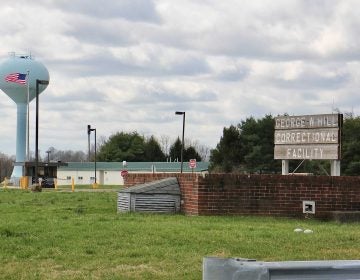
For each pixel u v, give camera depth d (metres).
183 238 11.45
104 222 14.03
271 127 76.25
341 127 21.22
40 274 8.43
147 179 19.91
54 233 11.93
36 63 75.75
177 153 109.25
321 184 17.28
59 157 144.88
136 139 112.75
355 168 59.22
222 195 16.69
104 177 94.00
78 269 8.80
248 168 76.06
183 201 17.50
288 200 17.08
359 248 10.90
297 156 22.62
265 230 12.96
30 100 77.12
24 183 49.78
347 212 16.69
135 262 9.27
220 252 10.13
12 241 10.97
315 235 12.27
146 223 13.84
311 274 3.50
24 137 76.19
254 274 3.32
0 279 8.13
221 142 79.44
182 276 8.39
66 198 26.05
